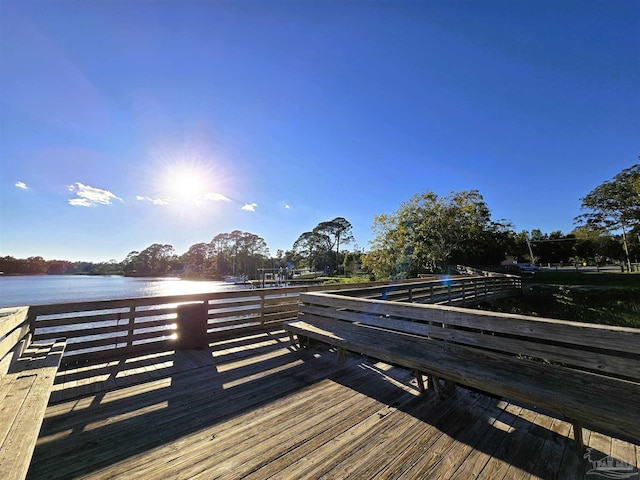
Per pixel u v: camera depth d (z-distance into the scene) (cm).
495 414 235
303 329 398
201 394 280
